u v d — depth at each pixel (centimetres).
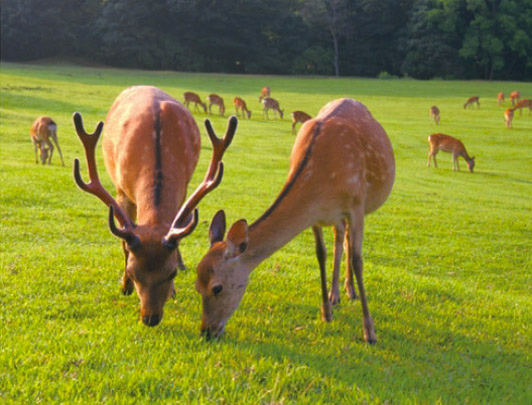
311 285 730
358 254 589
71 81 5022
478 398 484
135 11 7475
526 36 7444
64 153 2228
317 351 527
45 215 1146
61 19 7544
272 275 745
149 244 485
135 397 390
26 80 4497
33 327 504
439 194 1927
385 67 8344
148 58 7594
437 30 7844
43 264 702
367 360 527
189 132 638
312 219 558
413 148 3119
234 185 1764
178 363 446
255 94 5222
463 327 661
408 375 504
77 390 391
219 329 510
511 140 3394
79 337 484
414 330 623
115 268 707
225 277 502
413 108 4572
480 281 1084
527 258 1259
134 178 584
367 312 579
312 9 8188
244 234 502
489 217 1600
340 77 7806
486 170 2697
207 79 6350
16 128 2645
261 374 449
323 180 561
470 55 7538
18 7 7175
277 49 8125
